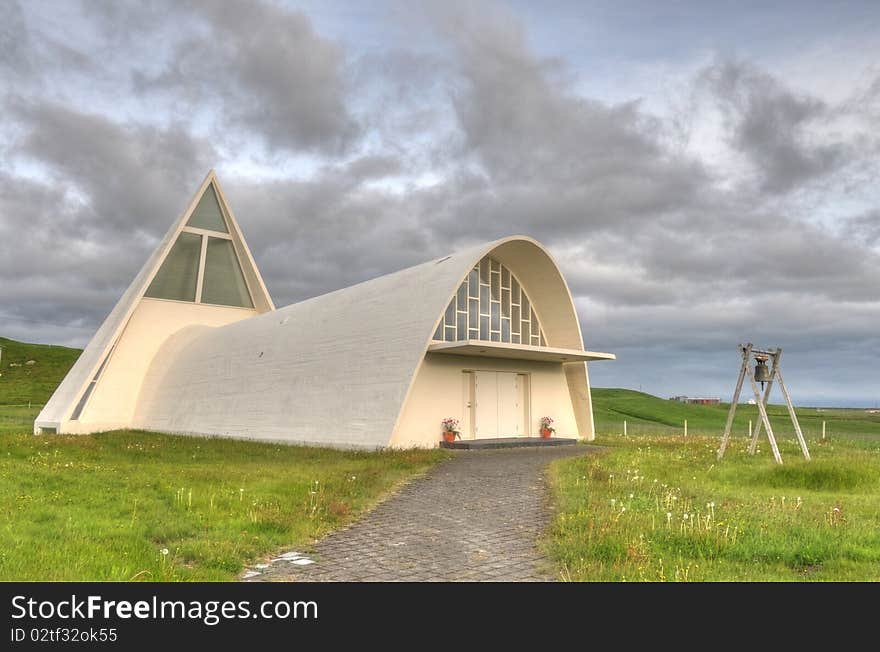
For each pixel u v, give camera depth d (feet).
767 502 33.88
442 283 66.28
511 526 29.78
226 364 93.81
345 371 70.49
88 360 112.88
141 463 54.65
